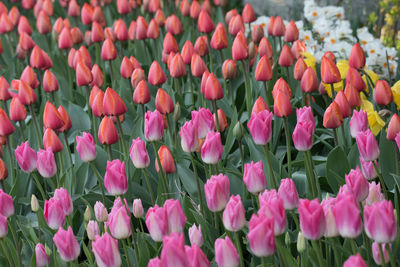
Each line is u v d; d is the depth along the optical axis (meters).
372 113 3.65
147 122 3.22
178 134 4.19
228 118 4.64
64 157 4.24
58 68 6.05
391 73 5.02
